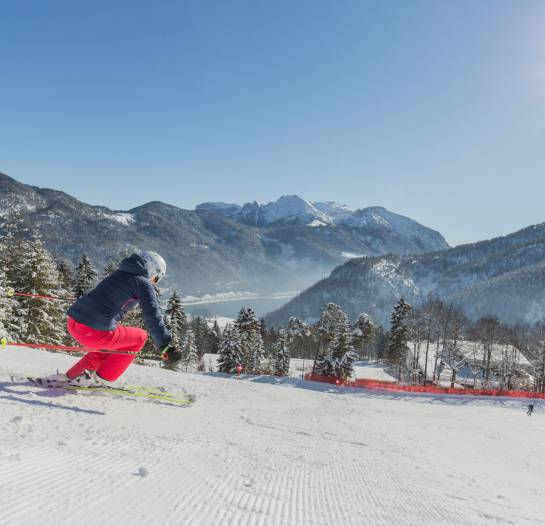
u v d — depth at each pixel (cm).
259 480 312
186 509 217
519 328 11381
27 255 2817
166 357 438
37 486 204
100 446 304
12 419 333
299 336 9719
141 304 438
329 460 486
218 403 890
